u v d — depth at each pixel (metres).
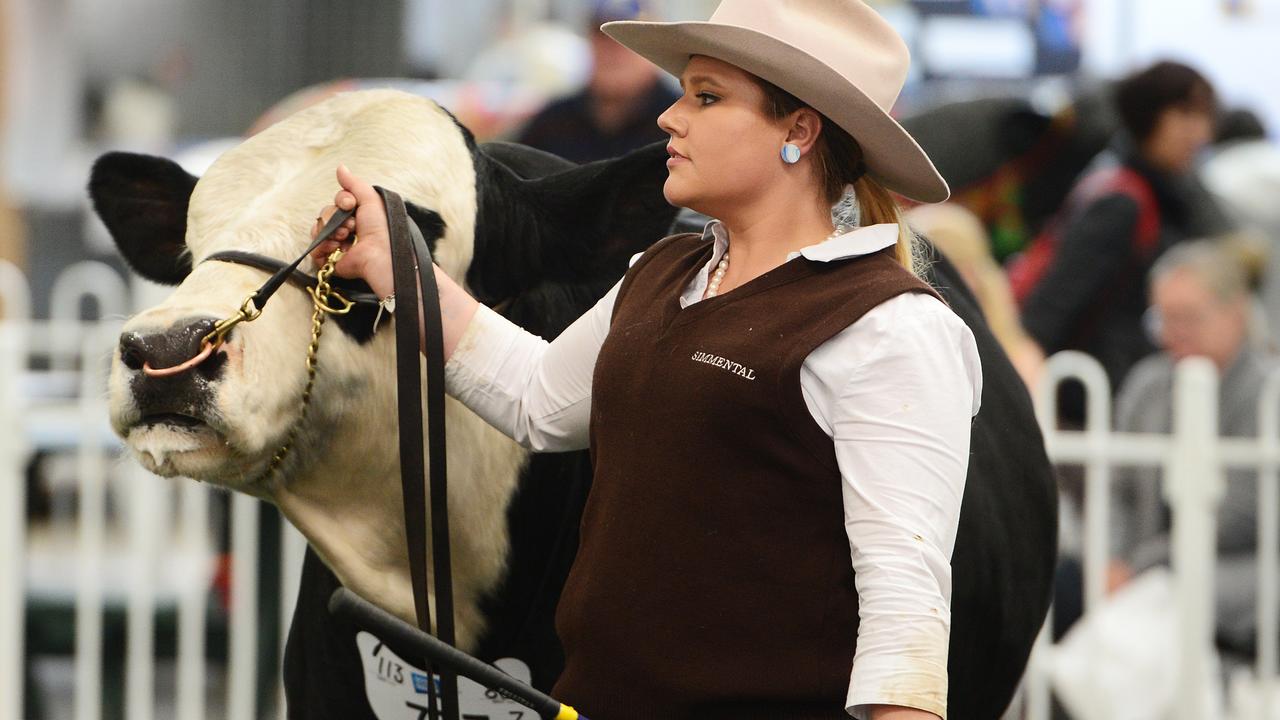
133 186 5.62
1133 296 11.66
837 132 4.50
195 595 9.58
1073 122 12.00
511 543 5.42
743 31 4.28
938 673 4.07
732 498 4.28
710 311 4.38
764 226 4.48
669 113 4.51
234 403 4.48
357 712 5.61
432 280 4.73
